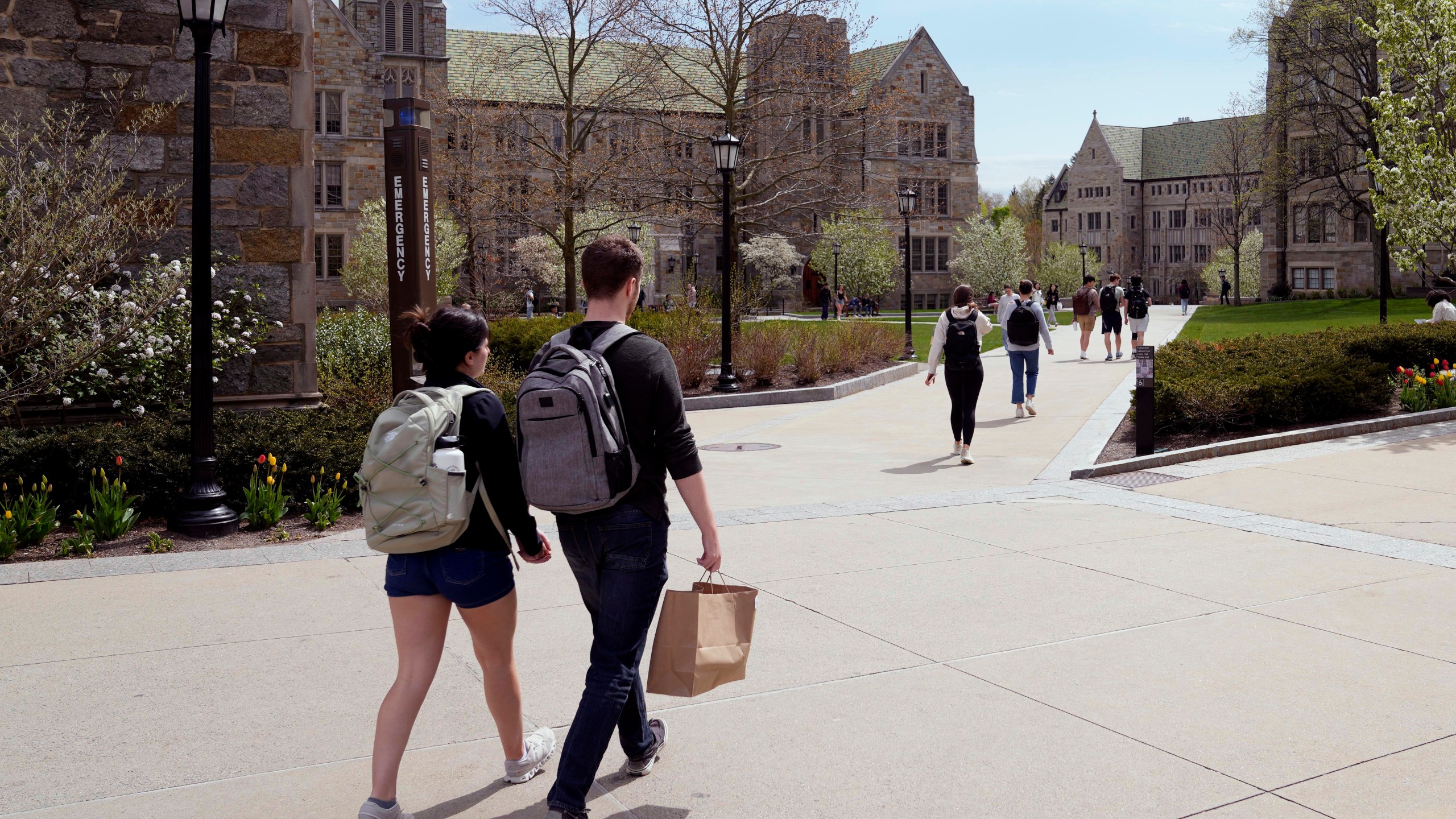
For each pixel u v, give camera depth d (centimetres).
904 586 616
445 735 413
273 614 564
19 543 705
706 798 360
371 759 374
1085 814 345
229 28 1060
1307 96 4916
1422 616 553
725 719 427
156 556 683
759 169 3234
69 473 779
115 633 530
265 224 1088
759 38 2897
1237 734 407
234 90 1066
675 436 328
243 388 1084
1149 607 573
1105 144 11394
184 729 414
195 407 764
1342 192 5278
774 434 1382
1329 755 387
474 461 324
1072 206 11769
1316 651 500
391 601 334
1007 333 1452
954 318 1086
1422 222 1747
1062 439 1241
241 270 1077
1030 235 12331
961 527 777
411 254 1050
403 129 1041
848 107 2894
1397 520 778
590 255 337
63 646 511
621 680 324
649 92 3234
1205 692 450
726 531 770
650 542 326
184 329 1009
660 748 394
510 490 325
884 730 414
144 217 1003
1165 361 1389
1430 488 884
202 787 366
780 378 1984
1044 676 470
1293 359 1347
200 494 758
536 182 3206
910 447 1229
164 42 1034
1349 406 1234
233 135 1068
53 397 980
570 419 311
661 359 329
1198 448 1062
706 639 328
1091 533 753
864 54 6788
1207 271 8538
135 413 967
